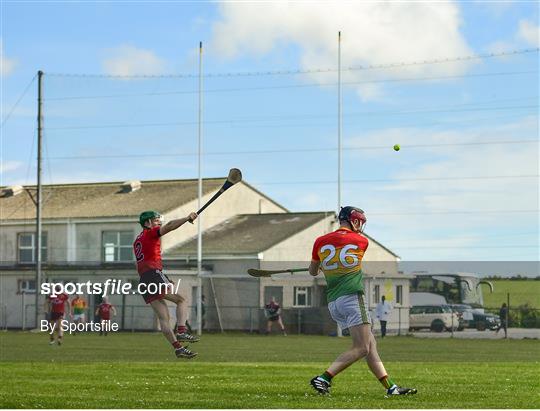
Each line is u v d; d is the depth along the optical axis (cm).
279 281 9438
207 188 10712
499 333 8875
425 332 9600
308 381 2672
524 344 6600
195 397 2192
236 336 8188
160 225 2625
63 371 3139
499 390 2386
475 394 2256
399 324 8744
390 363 3972
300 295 9544
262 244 9600
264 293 9362
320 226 10144
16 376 2919
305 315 8919
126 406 2005
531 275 10075
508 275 10156
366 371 3195
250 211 11138
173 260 9838
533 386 2520
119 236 10219
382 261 10419
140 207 10338
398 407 1952
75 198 10875
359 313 2183
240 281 9431
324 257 2200
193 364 3644
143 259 2606
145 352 5034
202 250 9731
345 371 3188
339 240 2189
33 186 11300
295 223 10138
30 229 10569
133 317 9481
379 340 7462
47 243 10494
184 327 2602
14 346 5853
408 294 9500
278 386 2484
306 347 5881
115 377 2859
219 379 2758
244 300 9394
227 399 2133
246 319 9300
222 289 9500
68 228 10419
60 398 2172
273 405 1992
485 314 9938
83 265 9931
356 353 2195
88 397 2198
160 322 2606
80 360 4188
